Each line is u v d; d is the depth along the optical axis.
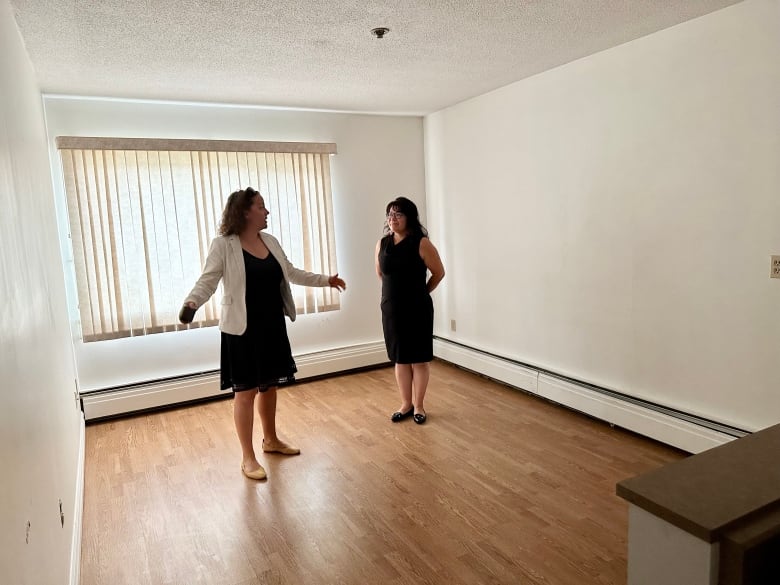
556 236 3.76
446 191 4.94
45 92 3.64
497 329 4.46
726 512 0.79
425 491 2.73
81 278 3.86
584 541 2.26
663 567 0.85
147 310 4.10
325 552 2.26
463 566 2.13
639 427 3.22
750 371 2.69
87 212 3.85
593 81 3.35
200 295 2.69
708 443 2.83
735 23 2.59
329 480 2.89
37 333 1.82
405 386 3.69
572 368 3.76
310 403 4.15
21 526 1.20
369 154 4.97
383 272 3.53
